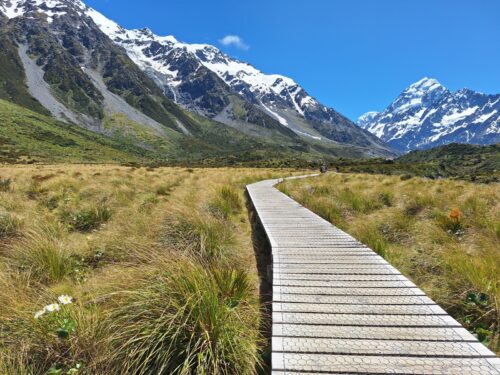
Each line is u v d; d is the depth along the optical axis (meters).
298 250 5.88
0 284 4.15
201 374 2.76
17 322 3.37
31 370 2.92
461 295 4.36
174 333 2.97
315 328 3.19
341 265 5.05
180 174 26.22
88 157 150.88
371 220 9.04
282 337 3.04
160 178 21.27
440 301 4.43
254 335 3.53
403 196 12.04
